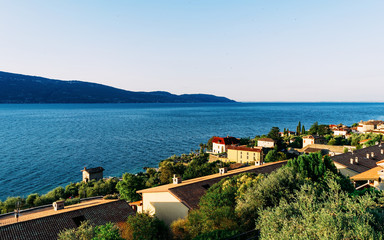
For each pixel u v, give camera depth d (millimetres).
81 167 109750
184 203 37281
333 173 34469
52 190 75625
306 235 15414
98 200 48125
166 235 31500
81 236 24609
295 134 180250
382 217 17344
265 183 28078
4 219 35969
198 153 138375
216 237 22391
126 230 30109
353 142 118938
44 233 28891
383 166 45562
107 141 172000
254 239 21812
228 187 32406
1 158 120750
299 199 22078
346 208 19703
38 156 126312
